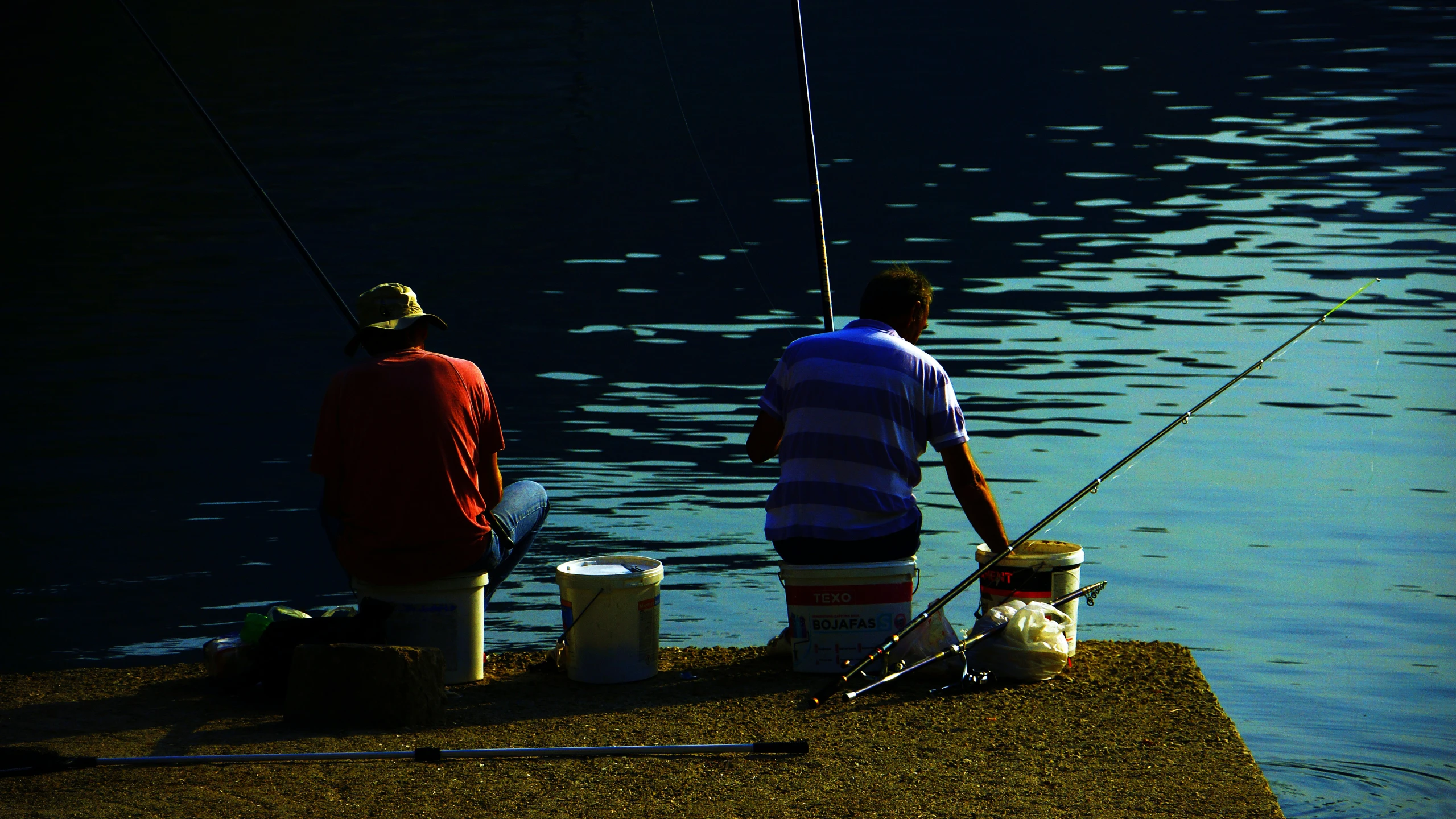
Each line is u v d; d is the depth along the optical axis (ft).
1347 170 238.07
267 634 57.88
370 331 60.85
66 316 168.25
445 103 315.58
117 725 54.39
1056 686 57.52
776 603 87.66
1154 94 307.58
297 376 143.74
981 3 427.33
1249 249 190.29
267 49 377.09
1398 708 72.43
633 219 220.02
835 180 242.37
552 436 123.24
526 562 95.71
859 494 59.82
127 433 125.18
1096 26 392.27
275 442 122.72
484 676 61.57
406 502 58.49
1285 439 118.73
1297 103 295.48
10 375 143.64
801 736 52.11
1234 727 52.26
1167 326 155.02
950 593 58.85
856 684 58.80
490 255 199.52
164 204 234.58
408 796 46.55
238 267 194.49
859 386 59.88
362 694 54.03
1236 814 44.39
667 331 159.84
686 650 65.92
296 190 243.60
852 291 175.42
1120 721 53.06
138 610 86.84
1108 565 93.30
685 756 49.98
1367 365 139.23
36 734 53.11
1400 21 395.96
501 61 360.28
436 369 59.88
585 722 54.44
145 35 75.51
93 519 103.55
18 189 244.83
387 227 217.36
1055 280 176.96
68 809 45.27
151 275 189.47
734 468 115.14
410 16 420.77
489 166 260.01
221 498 108.68
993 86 320.29
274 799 46.24
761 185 240.32
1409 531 98.27
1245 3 428.15
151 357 150.61
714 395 135.44
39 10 420.36
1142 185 232.73
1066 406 128.57
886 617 59.77
